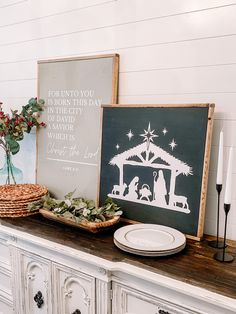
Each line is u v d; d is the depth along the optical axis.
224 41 1.16
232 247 1.15
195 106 1.18
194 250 1.12
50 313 1.34
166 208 1.26
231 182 1.10
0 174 2.06
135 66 1.39
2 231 1.41
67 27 1.60
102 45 1.49
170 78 1.30
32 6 1.72
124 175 1.38
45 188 1.64
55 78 1.64
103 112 1.44
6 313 1.62
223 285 0.90
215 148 1.22
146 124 1.31
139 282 1.04
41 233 1.28
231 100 1.17
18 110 1.90
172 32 1.27
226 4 1.14
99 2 1.46
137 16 1.36
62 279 1.27
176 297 0.97
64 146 1.64
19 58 1.84
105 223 1.24
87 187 1.56
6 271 1.55
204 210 1.19
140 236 1.18
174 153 1.24
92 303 1.17
